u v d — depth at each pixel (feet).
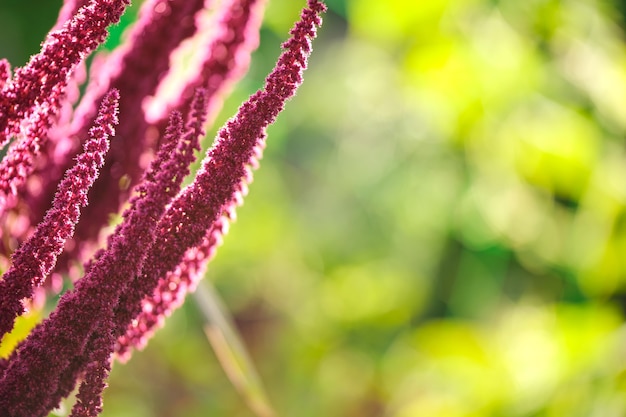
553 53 5.15
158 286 1.63
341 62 7.50
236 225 7.57
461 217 6.81
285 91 1.54
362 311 8.14
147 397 6.19
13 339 1.80
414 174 6.96
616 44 5.03
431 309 7.92
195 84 1.82
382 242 8.23
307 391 7.93
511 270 6.89
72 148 1.78
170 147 1.53
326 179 8.23
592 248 4.94
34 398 1.52
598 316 4.65
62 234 1.54
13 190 1.64
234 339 2.14
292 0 5.68
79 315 1.51
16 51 4.58
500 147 5.36
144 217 1.52
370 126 7.28
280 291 8.42
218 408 5.65
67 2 1.71
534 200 5.80
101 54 1.88
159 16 1.83
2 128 1.57
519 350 5.25
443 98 5.49
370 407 7.80
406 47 5.51
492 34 5.21
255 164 1.60
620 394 3.91
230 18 1.82
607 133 5.02
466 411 4.84
